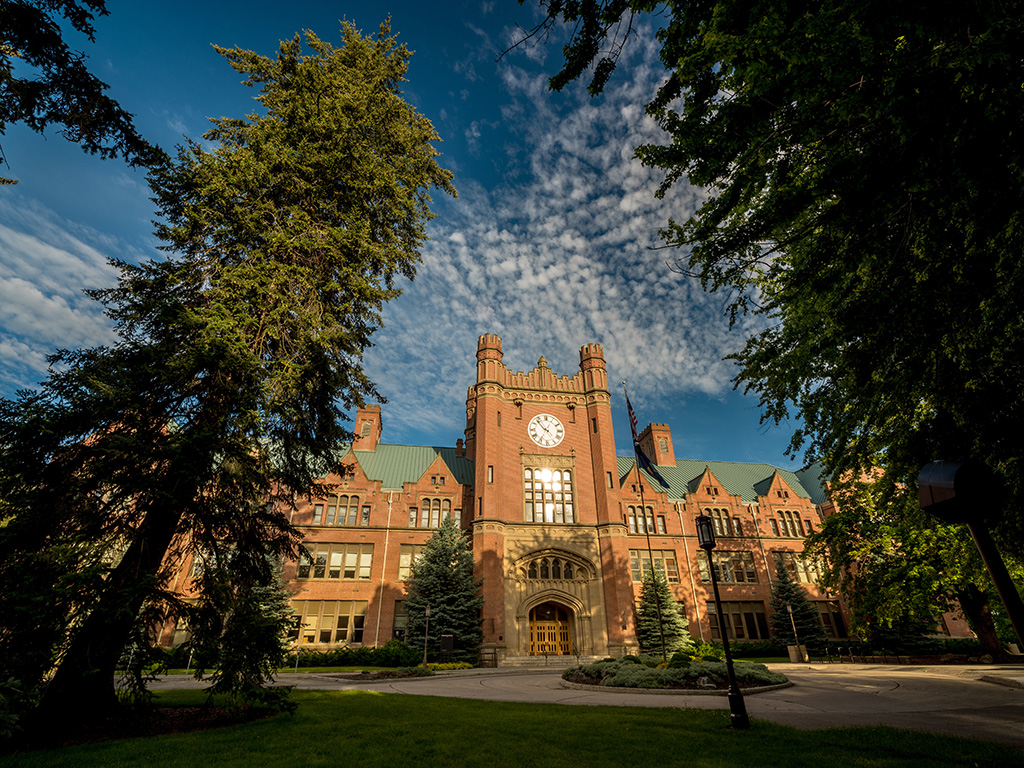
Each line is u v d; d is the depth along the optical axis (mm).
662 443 55312
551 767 7039
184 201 13109
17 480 9531
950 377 8297
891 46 4812
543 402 45625
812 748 7855
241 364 11367
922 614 26703
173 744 8328
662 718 10758
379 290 14953
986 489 3787
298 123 15703
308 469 14578
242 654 10344
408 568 39281
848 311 8406
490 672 27844
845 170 6113
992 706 11625
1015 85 4414
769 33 5094
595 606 38062
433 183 19516
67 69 7762
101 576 9320
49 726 9242
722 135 6398
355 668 30484
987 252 6609
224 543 12102
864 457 12711
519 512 40531
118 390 10195
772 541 47156
